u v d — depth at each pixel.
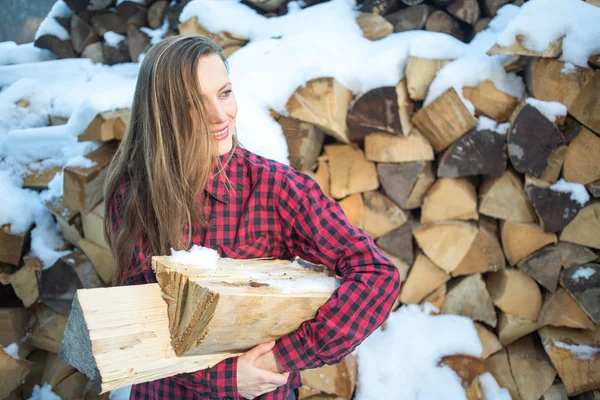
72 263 1.79
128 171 1.02
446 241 1.85
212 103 0.89
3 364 1.75
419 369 1.79
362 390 1.75
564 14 1.64
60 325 1.83
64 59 2.72
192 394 0.96
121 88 1.88
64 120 2.28
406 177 1.79
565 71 1.65
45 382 1.87
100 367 0.65
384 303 0.85
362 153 1.83
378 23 2.01
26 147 1.99
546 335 1.91
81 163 1.72
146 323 0.73
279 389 1.00
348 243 0.90
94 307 0.70
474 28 2.10
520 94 1.76
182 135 0.88
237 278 0.78
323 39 1.88
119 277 1.02
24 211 1.86
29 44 2.93
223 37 2.06
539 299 1.89
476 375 1.81
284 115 1.69
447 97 1.68
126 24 2.64
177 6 2.50
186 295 0.73
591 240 1.76
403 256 1.89
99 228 1.78
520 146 1.69
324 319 0.82
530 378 1.92
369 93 1.71
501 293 1.88
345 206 1.87
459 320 1.91
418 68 1.73
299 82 1.67
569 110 1.68
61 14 2.78
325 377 1.74
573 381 1.86
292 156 1.71
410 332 1.87
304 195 0.94
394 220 1.85
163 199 0.90
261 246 0.96
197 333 0.71
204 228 0.94
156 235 0.95
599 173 1.70
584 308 1.82
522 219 1.82
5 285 1.97
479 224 1.88
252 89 1.69
